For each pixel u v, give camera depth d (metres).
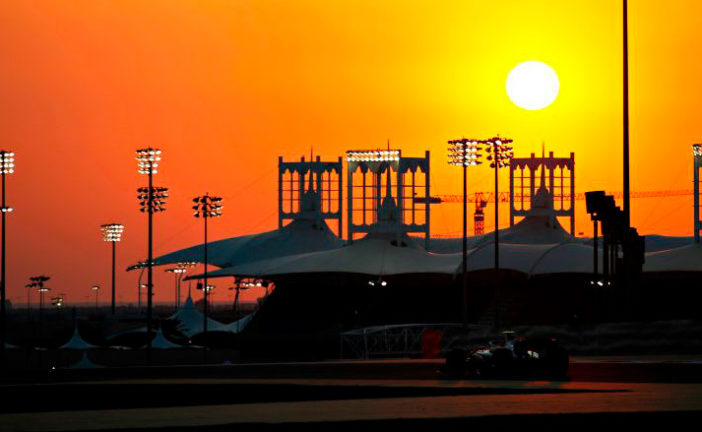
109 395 145.50
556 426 97.50
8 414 113.25
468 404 112.81
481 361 156.25
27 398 143.75
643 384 134.25
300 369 198.75
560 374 153.62
